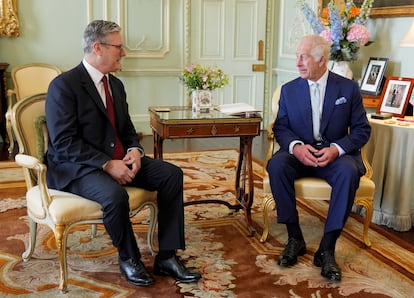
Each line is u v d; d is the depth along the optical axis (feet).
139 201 7.72
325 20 14.53
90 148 7.45
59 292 7.18
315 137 8.89
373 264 8.27
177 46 18.70
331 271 7.71
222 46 19.17
